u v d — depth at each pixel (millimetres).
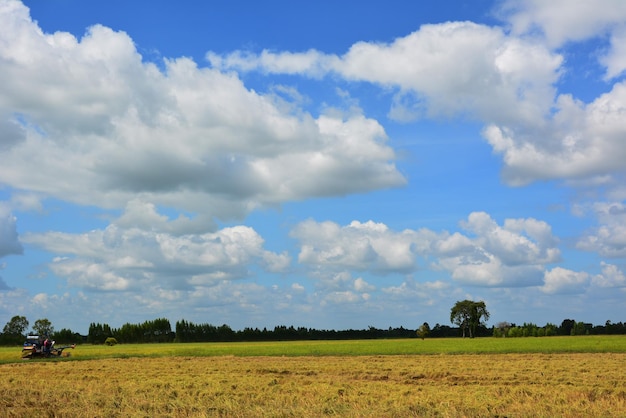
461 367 42344
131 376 37781
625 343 82875
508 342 96438
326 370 41562
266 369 42344
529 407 22594
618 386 29375
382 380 35031
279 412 22000
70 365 50531
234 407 23000
